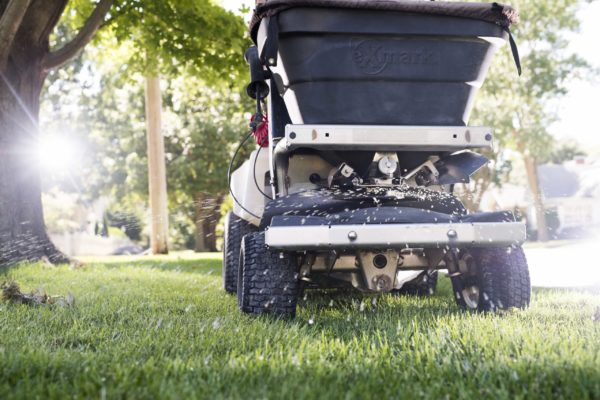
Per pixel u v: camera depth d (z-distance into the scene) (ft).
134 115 94.17
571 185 172.86
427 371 7.76
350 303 15.98
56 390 6.97
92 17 32.24
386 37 12.55
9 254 29.30
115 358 8.48
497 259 13.17
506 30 13.00
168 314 13.51
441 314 13.29
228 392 7.02
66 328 11.54
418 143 12.44
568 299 15.66
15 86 30.32
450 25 12.67
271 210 12.82
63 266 28.96
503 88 94.27
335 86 12.53
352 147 12.42
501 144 100.27
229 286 18.75
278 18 12.29
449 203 13.74
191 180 89.81
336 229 11.51
